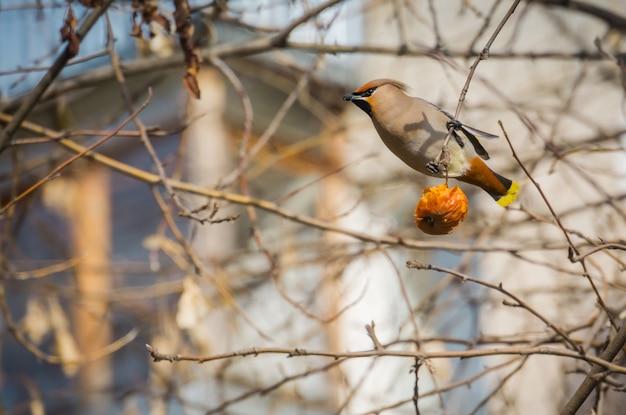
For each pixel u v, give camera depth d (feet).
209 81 44.27
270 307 42.11
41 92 24.08
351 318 45.32
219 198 27.25
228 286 35.63
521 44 51.49
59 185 34.19
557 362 41.73
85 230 44.96
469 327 40.50
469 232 34.94
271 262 26.81
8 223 29.50
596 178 44.14
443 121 21.74
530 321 35.17
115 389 34.81
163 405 32.14
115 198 45.83
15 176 28.86
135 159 45.75
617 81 40.78
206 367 38.75
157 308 40.81
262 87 46.57
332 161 49.11
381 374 43.01
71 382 44.57
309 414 41.55
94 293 36.32
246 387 40.91
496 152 41.14
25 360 46.83
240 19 31.01
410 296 46.70
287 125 47.60
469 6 29.58
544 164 46.32
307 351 18.70
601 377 19.60
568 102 34.04
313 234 46.39
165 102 43.80
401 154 22.35
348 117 50.47
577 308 37.73
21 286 37.01
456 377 38.29
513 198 21.83
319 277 42.55
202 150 43.68
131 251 45.62
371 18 51.88
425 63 53.26
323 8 28.96
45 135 28.02
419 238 39.06
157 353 18.39
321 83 47.09
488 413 34.40
